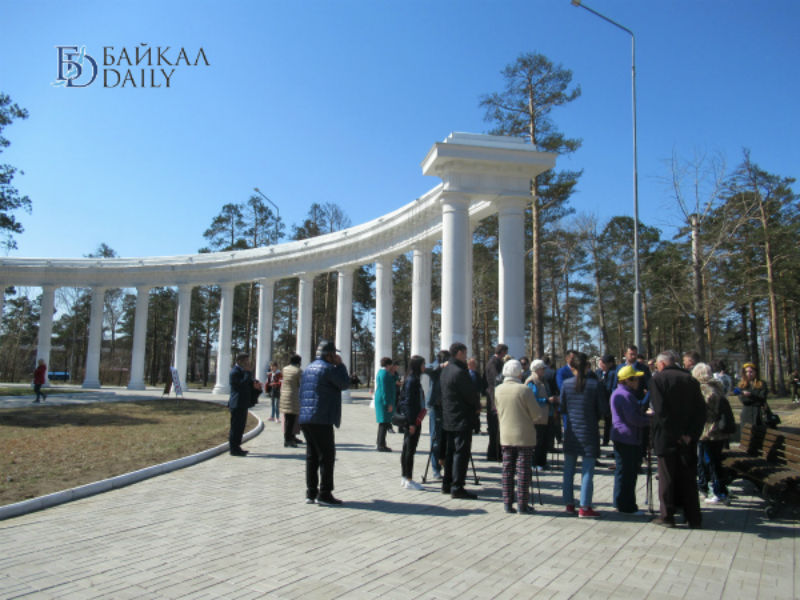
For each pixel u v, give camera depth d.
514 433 7.41
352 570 5.03
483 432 16.78
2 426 15.87
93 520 6.70
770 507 7.27
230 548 5.65
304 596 4.39
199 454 11.15
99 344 37.69
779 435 8.41
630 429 7.52
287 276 31.47
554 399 10.73
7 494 7.60
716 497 8.27
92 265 37.62
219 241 53.12
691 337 48.47
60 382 52.00
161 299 61.12
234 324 59.19
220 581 4.71
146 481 9.07
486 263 39.75
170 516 6.91
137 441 13.02
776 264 35.41
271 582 4.70
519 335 16.30
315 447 7.75
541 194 28.22
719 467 8.34
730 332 48.25
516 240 16.61
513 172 16.80
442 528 6.54
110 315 64.81
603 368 11.55
